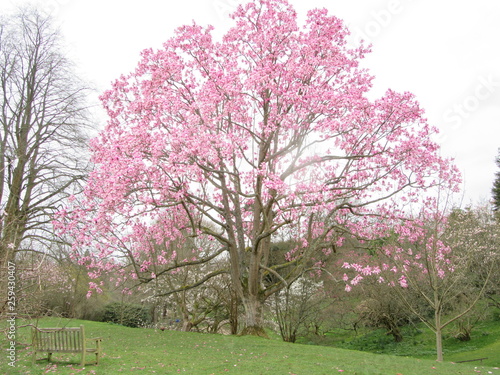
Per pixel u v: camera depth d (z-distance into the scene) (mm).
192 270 23938
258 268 17922
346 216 19500
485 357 19906
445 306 22781
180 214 19625
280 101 15711
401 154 15602
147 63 17234
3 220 11758
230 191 16891
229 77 15805
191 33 16844
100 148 16734
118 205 15148
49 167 19375
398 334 25125
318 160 16641
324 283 25109
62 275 18766
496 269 20281
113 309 29812
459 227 19453
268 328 26469
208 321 26094
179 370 10422
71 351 10508
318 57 16281
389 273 17609
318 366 11258
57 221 15312
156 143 13984
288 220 15734
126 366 10633
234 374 10133
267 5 16797
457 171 15539
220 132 14727
